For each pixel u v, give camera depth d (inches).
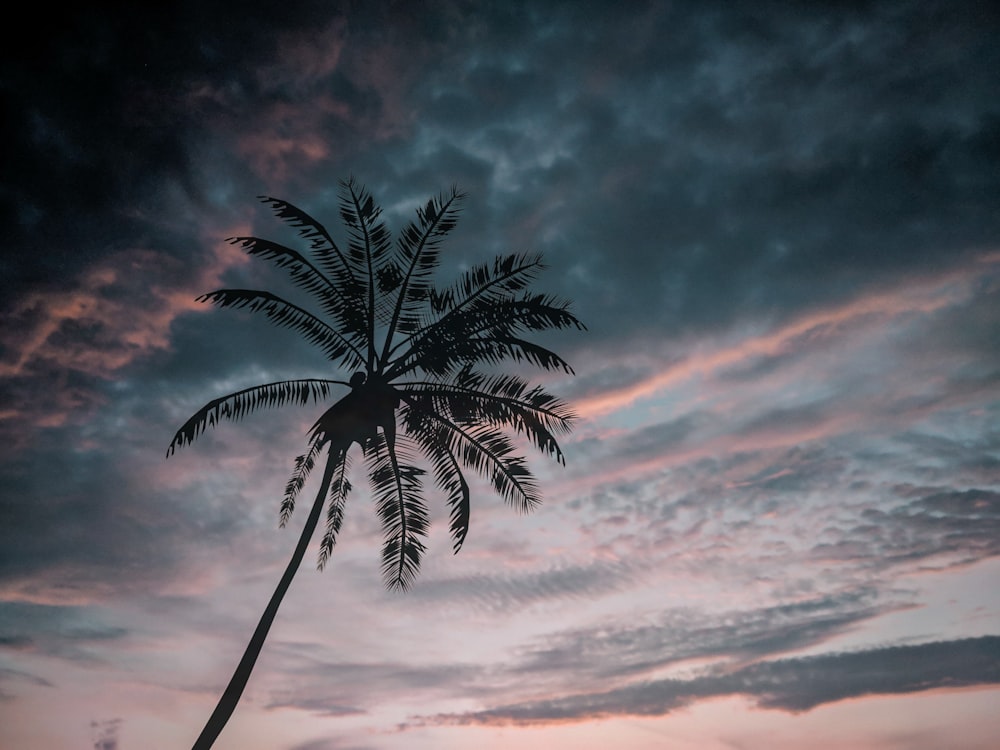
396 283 759.7
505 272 753.6
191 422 699.4
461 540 738.8
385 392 728.3
